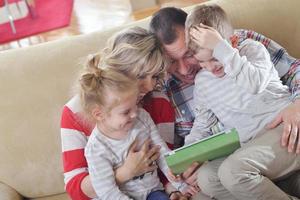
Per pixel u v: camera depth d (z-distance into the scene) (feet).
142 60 3.77
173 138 4.61
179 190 4.26
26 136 4.61
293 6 4.82
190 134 4.50
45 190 4.83
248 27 4.79
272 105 4.14
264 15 4.81
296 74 4.42
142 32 3.98
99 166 3.92
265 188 3.68
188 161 3.83
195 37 3.90
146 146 4.07
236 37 4.32
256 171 3.71
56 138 4.64
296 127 3.84
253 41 4.28
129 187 4.11
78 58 4.61
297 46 4.93
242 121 4.23
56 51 4.68
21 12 12.52
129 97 3.73
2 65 4.64
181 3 11.46
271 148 3.78
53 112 4.59
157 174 4.34
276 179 3.96
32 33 11.48
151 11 11.56
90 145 3.97
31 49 4.78
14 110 4.57
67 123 4.20
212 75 4.27
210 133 4.46
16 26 11.93
